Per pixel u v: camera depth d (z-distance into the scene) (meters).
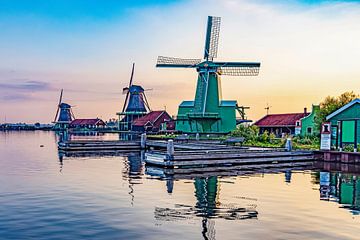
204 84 69.69
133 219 14.29
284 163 35.16
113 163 34.94
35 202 17.16
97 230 12.90
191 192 19.83
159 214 15.02
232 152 33.97
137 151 51.00
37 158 40.31
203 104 69.19
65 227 13.23
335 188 21.33
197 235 12.40
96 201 17.42
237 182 23.48
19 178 24.92
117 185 22.06
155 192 19.77
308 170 30.48
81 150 51.38
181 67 71.50
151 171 28.84
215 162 32.31
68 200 17.62
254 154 34.09
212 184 22.58
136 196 18.66
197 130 70.75
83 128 155.62
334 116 40.28
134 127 112.25
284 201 17.61
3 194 19.06
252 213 15.21
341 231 12.86
